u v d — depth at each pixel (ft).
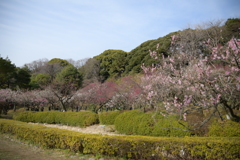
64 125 36.45
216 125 17.57
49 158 15.65
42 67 120.78
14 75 78.28
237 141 12.11
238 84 14.07
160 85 26.81
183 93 20.62
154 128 20.98
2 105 62.28
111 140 15.48
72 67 78.02
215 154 12.03
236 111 19.57
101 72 90.63
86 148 16.55
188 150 12.80
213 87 14.70
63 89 55.47
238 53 15.38
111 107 54.65
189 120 19.57
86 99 52.03
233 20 49.11
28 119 42.32
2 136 25.90
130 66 73.82
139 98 34.91
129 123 24.40
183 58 30.17
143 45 80.12
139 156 14.58
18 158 15.19
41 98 57.47
